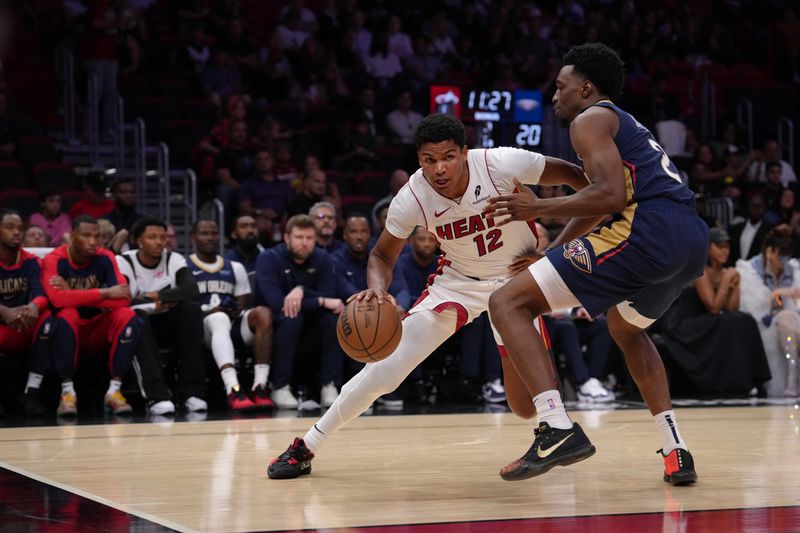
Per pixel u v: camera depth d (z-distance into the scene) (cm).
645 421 593
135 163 1105
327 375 735
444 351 796
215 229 758
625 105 1470
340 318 341
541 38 1548
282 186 1063
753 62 1778
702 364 845
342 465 401
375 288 355
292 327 726
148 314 714
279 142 1151
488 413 671
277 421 611
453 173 337
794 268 874
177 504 304
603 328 805
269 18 1523
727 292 861
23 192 958
